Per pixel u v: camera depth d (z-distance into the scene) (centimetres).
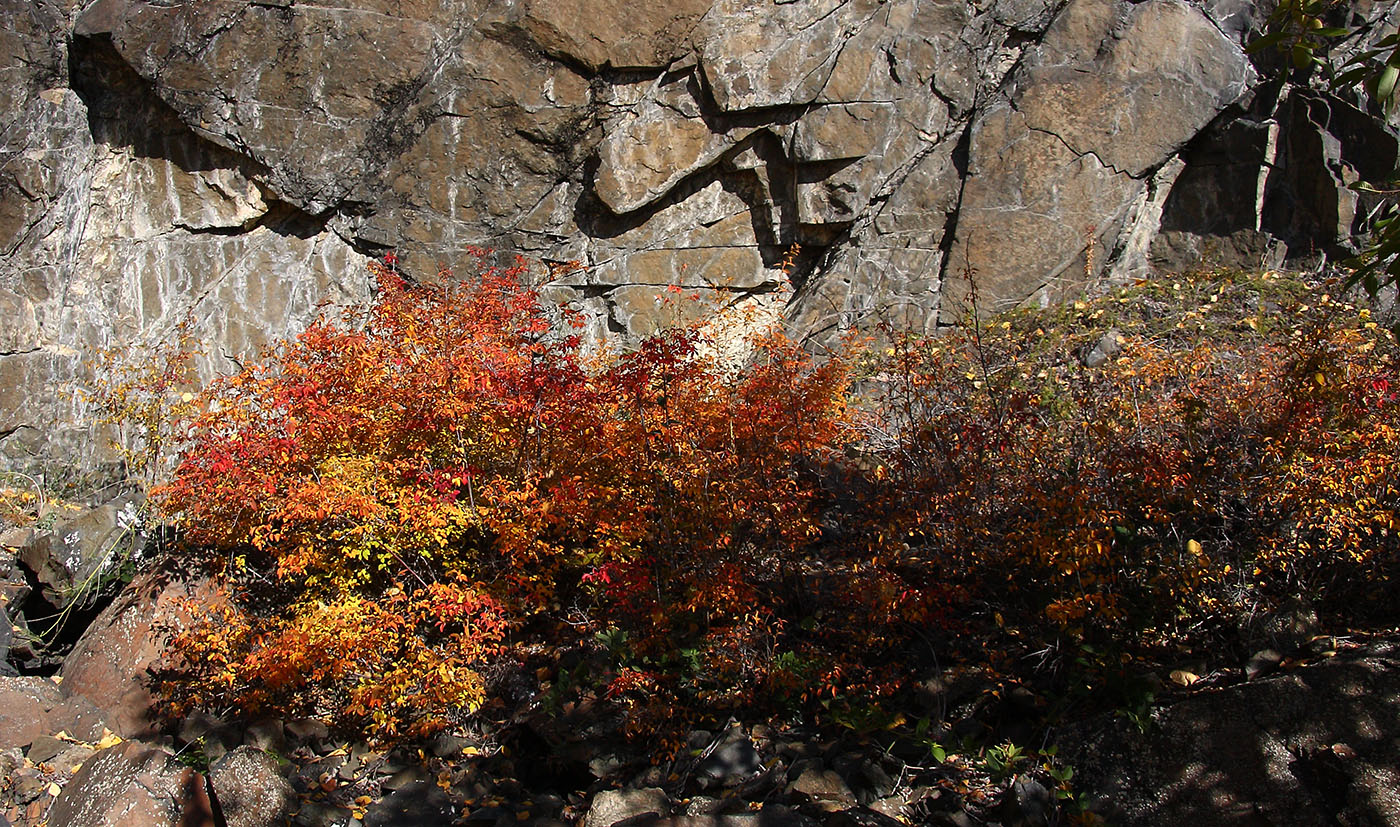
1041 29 830
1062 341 707
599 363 597
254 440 486
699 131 847
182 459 574
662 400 480
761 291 884
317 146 827
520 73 822
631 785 418
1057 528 433
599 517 466
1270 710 366
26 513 707
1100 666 416
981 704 429
